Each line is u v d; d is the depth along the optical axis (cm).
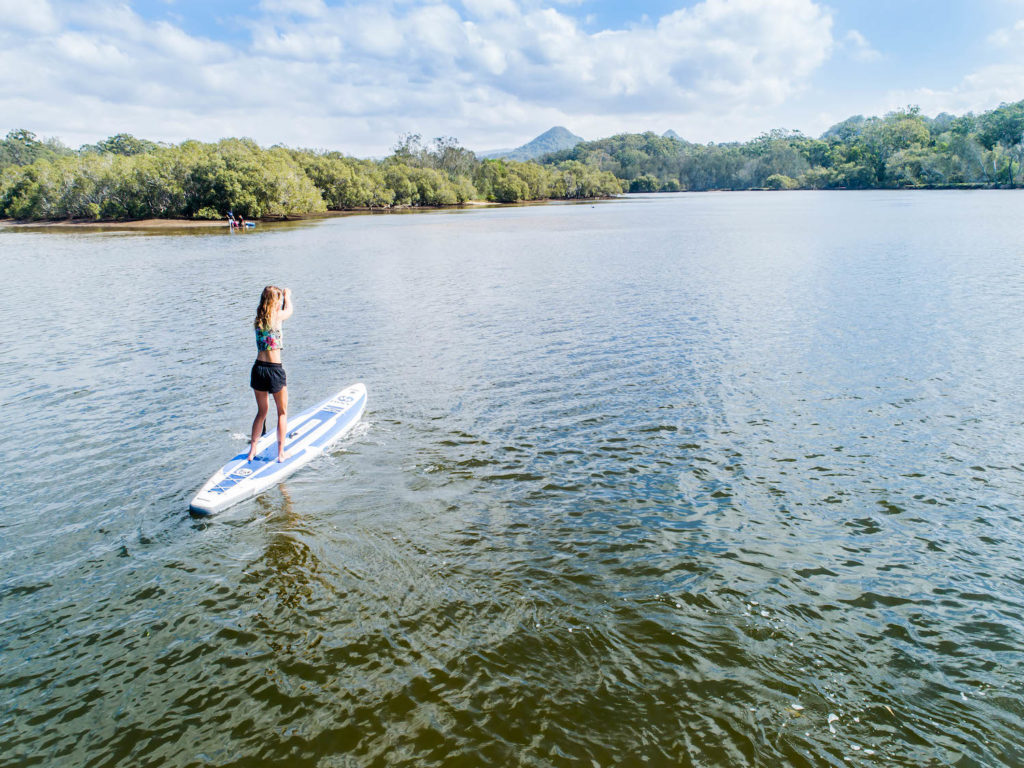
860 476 792
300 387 1174
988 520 690
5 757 414
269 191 8519
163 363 1344
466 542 653
